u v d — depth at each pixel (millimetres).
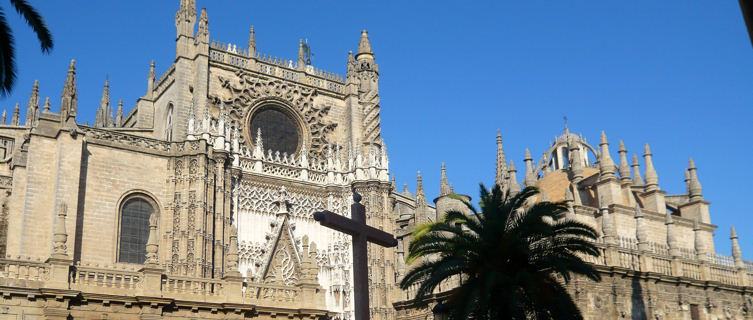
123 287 40719
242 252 57781
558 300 34750
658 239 59938
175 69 61406
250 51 65188
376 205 63562
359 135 67438
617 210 57562
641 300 51156
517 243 35281
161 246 53438
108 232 51812
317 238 62156
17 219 50969
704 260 56938
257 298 44938
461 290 35312
